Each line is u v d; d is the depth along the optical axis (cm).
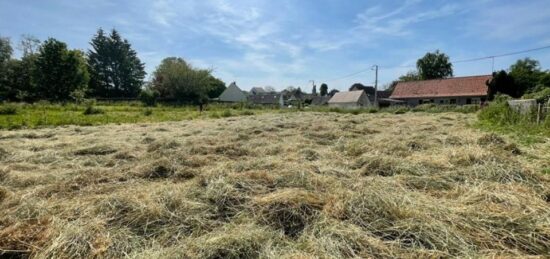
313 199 262
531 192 267
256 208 258
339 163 411
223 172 356
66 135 809
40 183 358
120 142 645
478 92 3114
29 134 805
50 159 488
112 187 333
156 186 328
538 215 219
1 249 199
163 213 250
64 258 189
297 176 328
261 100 5666
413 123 1035
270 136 714
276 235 216
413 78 5312
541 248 187
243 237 207
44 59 3856
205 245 200
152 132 870
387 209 232
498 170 314
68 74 3966
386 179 319
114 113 1802
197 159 445
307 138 682
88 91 4559
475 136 575
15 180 361
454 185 297
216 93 6047
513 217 215
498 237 198
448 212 229
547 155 407
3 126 1003
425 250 185
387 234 207
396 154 451
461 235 199
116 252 197
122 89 5316
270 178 324
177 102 3597
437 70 4666
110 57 5200
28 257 196
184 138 697
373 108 2211
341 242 198
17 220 239
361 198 251
